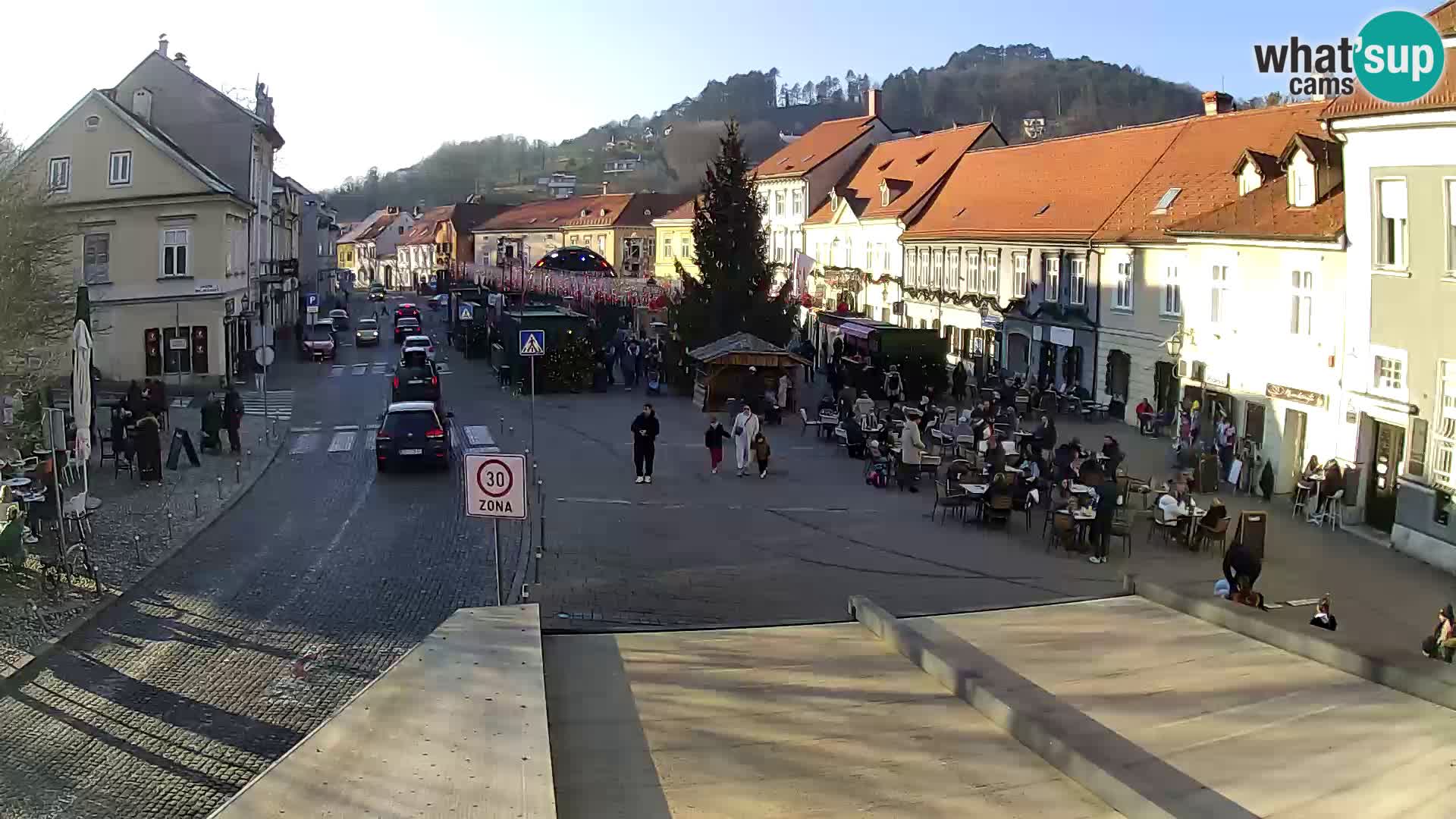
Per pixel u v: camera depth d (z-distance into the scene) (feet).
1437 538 69.46
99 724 39.68
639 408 136.98
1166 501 73.26
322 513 78.33
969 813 18.07
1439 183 70.74
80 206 150.61
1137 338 126.93
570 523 75.00
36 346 97.45
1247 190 109.29
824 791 18.93
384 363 197.47
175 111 185.26
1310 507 81.97
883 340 139.54
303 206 313.12
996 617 28.43
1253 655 25.22
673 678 24.47
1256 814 17.61
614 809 18.38
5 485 64.75
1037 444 93.81
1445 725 20.95
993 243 162.61
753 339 135.03
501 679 21.99
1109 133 162.30
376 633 50.90
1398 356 75.05
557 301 219.41
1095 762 19.42
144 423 88.22
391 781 17.67
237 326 167.32
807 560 65.98
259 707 41.52
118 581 58.85
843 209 224.12
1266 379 94.43
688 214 299.17
